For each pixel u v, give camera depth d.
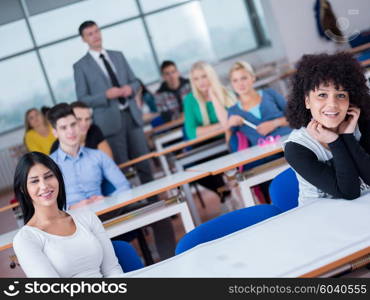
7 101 8.78
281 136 3.29
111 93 4.61
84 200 2.94
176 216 4.59
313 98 1.60
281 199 1.96
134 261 1.82
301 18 7.39
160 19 9.15
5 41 8.54
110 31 8.89
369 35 6.89
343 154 1.55
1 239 2.49
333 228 1.32
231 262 1.28
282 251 1.25
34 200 1.73
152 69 9.23
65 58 8.70
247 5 9.42
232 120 3.41
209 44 9.44
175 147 3.93
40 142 5.17
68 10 8.60
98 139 3.85
